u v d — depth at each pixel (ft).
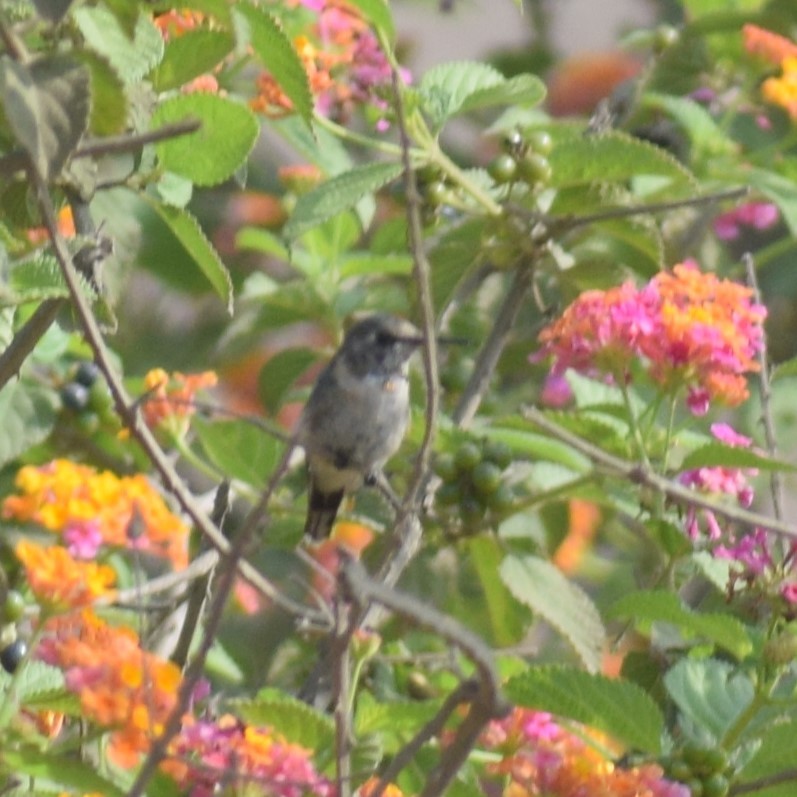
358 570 15.52
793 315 40.01
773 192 33.83
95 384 28.94
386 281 37.60
